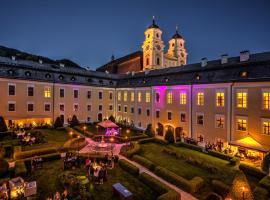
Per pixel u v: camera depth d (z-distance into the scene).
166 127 33.66
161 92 34.72
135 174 15.70
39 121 36.12
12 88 32.91
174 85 31.88
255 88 21.95
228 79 24.34
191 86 29.16
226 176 16.05
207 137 27.12
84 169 16.61
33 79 34.72
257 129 21.75
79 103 41.41
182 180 13.97
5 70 32.22
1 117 28.08
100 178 14.21
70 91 40.09
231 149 23.72
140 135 31.00
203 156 21.81
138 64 70.75
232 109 24.05
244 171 17.23
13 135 26.69
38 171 16.06
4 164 15.01
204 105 27.50
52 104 37.62
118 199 12.09
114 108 47.31
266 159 16.73
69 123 38.09
